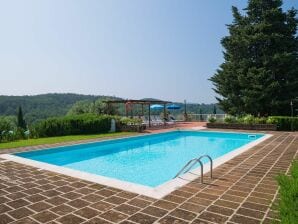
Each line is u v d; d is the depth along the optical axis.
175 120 33.66
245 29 30.77
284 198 3.01
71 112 35.75
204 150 15.58
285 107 29.45
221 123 23.55
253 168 7.98
